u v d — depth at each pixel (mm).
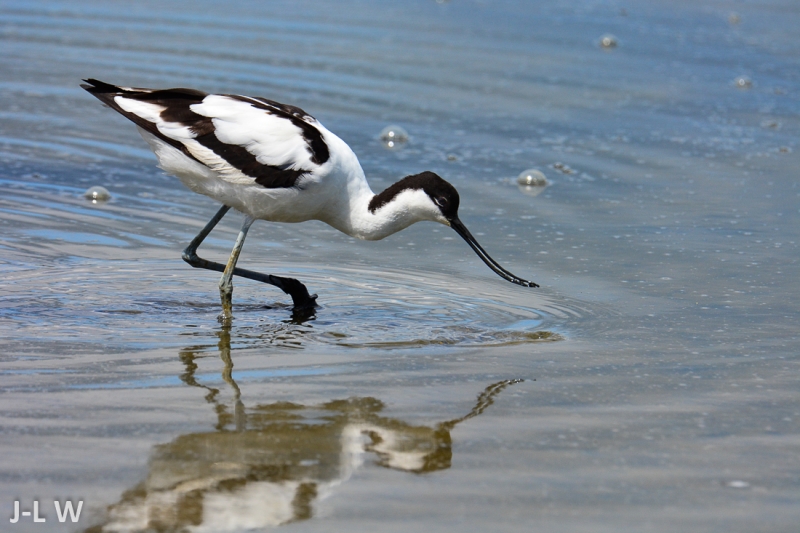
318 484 6773
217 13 24000
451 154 15922
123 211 13516
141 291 10898
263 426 7648
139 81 18250
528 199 14281
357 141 16219
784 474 6977
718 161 15898
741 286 11148
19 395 8062
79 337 9453
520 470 7008
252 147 10172
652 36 22812
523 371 8883
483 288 11242
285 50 20859
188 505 6488
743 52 21703
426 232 13234
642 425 7773
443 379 8672
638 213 13695
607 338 9727
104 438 7363
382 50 21125
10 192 13898
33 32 21875
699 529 6238
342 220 10797
